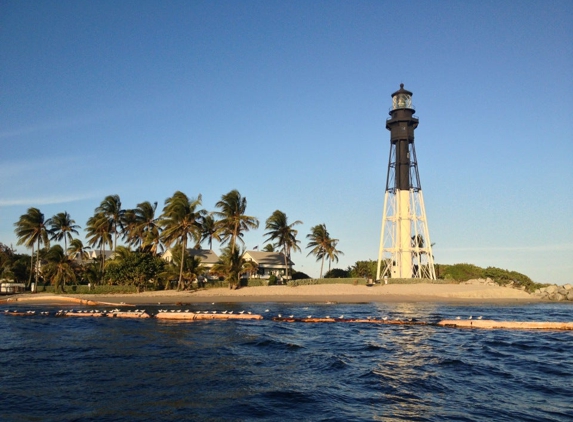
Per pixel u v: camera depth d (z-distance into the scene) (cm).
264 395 1627
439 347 2650
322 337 3048
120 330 3378
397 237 8369
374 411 1449
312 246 9100
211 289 7575
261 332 3247
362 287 7575
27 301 6862
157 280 7706
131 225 8944
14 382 1836
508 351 2519
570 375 1958
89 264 8888
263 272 10062
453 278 9675
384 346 2681
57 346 2695
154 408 1485
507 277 10000
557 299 8169
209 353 2439
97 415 1420
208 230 9606
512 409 1478
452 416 1404
